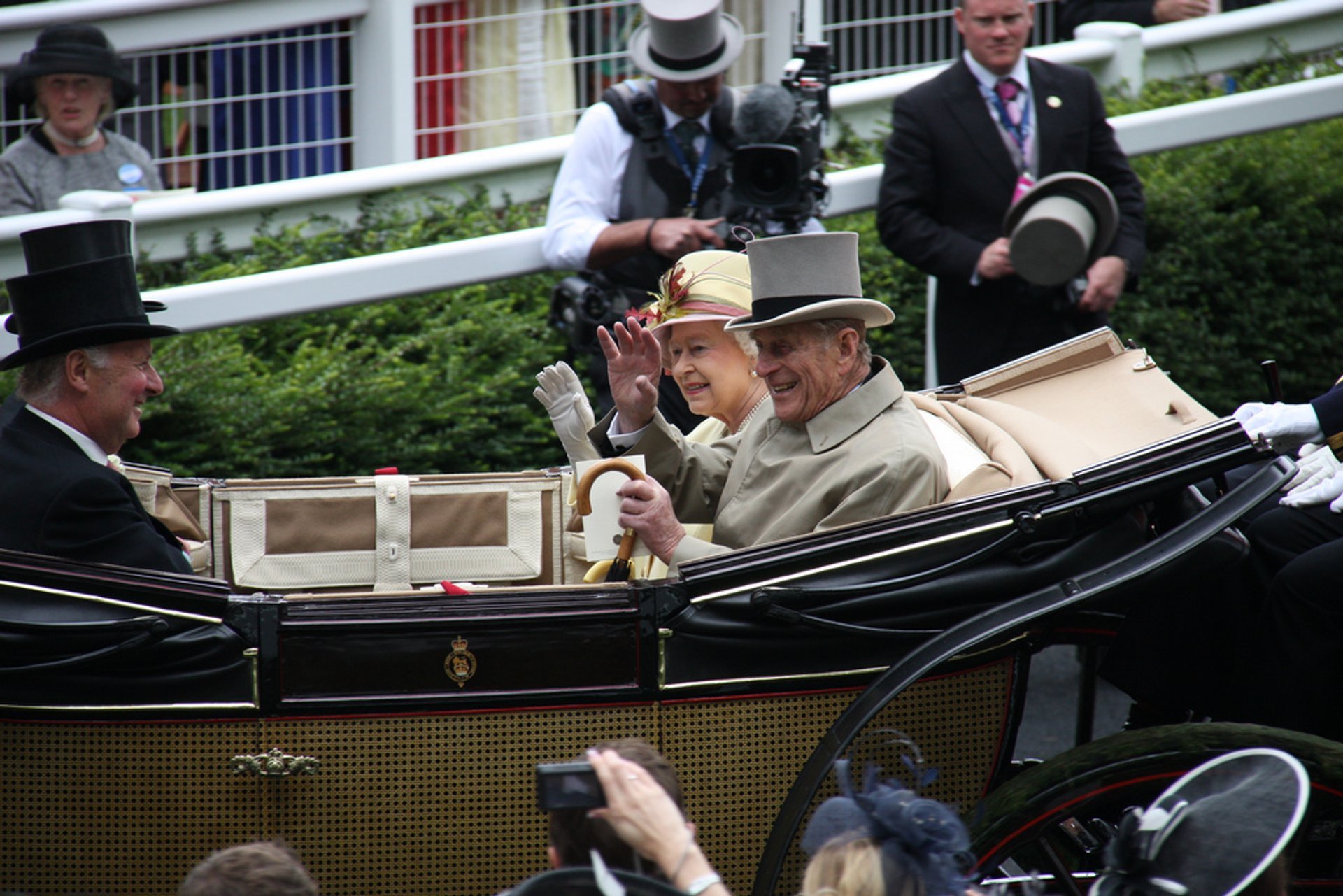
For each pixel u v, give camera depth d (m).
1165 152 25.64
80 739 10.97
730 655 11.09
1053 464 12.55
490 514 15.51
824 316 12.66
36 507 11.66
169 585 10.77
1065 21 34.47
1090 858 11.57
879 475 12.22
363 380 22.52
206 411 21.59
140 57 25.47
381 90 27.05
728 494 13.67
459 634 10.94
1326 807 10.95
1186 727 11.12
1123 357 14.27
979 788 11.80
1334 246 27.66
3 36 24.53
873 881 8.21
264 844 8.38
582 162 19.38
